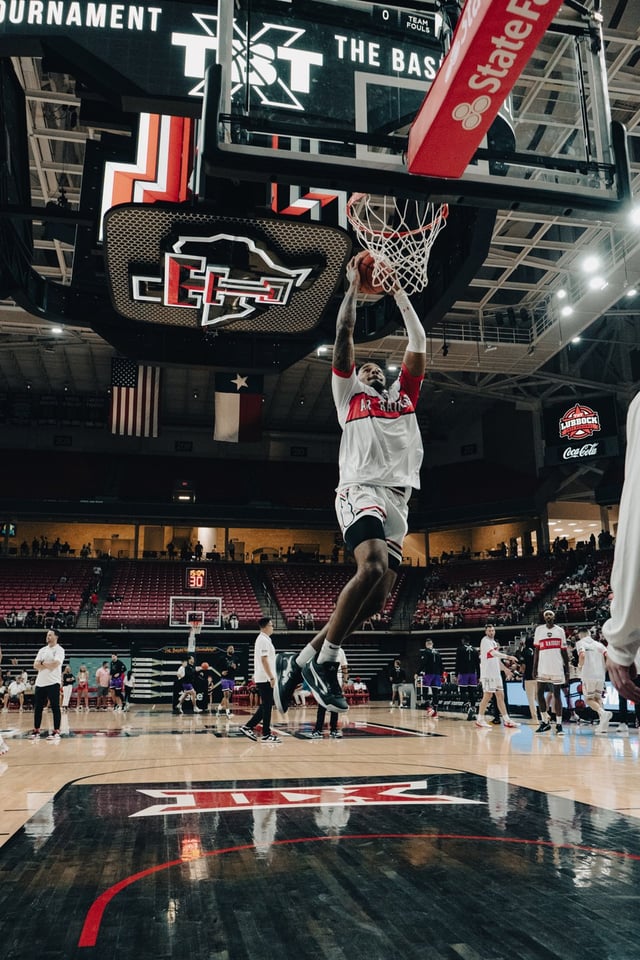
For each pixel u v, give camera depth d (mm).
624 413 28797
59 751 8734
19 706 20969
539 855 3273
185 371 29562
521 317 24781
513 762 7191
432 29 3836
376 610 2537
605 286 20266
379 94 3664
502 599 29469
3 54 4961
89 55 4809
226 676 18359
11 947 2203
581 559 29359
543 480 31688
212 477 34594
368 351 24500
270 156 3361
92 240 9148
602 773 6262
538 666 11523
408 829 3873
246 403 20078
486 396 30531
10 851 3434
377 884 2844
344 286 9508
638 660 1595
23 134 8562
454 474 35406
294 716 16672
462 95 2773
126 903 2625
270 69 3551
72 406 32844
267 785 5664
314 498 34625
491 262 20984
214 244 7062
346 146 3482
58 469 33406
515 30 2426
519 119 3807
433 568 34250
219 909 2551
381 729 12352
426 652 17453
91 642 26906
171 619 27531
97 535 35688
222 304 8094
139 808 4625
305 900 2648
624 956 2113
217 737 10875
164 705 23266
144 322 8578
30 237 9344
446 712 17859
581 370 30062
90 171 7344
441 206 3645
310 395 32281
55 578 30188
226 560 33594
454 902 2611
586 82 3691
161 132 7203
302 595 31188
